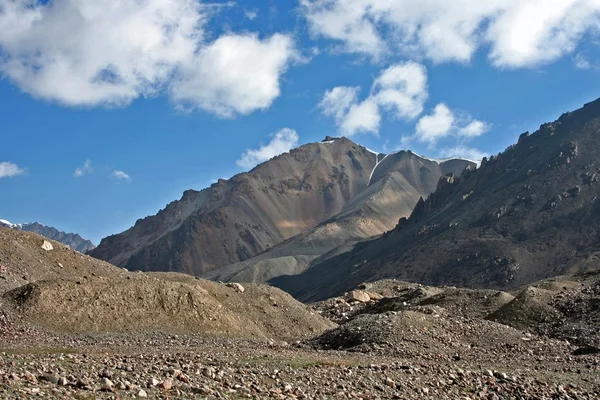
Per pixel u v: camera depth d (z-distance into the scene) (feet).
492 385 103.60
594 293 197.57
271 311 226.99
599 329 170.71
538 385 105.50
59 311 174.50
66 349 121.49
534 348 153.48
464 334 163.73
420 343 151.94
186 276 241.55
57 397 59.26
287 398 76.48
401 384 95.66
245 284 243.81
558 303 200.54
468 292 228.22
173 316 190.19
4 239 226.38
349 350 148.36
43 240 240.12
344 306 290.35
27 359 80.12
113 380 69.97
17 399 55.83
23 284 201.36
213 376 81.82
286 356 122.21
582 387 107.34
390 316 167.12
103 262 252.62
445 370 111.96
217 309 200.95
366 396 85.10
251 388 78.54
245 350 137.90
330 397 81.97
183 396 68.23
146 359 93.66
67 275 225.97
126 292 190.60
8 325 158.40
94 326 173.58
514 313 197.88
